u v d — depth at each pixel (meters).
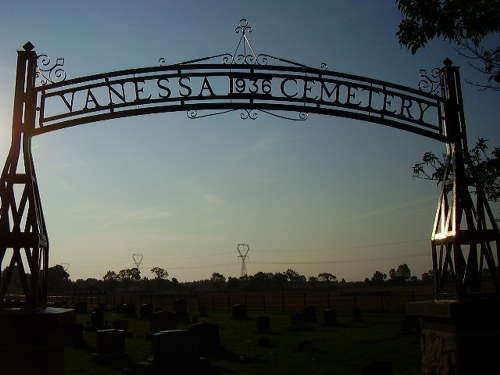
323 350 25.83
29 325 8.23
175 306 45.44
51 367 8.37
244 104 10.33
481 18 10.49
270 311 55.16
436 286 10.30
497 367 8.91
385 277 195.00
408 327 31.45
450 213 10.41
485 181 13.80
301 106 10.47
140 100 10.14
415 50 11.05
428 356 9.65
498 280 9.79
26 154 9.31
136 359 23.61
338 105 10.54
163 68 10.12
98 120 10.02
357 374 19.77
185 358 19.72
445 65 10.80
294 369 21.00
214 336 25.36
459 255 9.62
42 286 9.75
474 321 8.92
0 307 8.86
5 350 8.22
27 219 9.07
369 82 10.61
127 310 52.06
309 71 10.41
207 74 10.27
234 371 20.61
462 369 8.75
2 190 9.09
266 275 187.38
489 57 11.60
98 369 21.27
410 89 10.68
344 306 59.06
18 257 8.96
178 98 10.20
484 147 13.89
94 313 37.50
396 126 10.65
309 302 72.25
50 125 9.74
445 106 10.65
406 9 10.82
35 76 9.84
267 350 26.14
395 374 19.23
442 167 14.02
